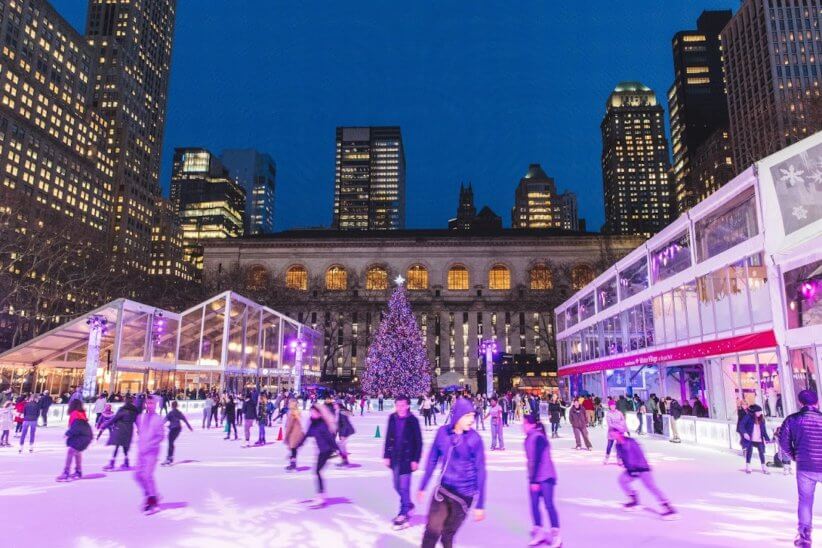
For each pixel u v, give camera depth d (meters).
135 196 180.75
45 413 29.58
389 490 11.91
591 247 100.75
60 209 141.38
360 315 102.94
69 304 86.69
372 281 103.88
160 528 8.41
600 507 10.13
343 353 101.69
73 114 149.00
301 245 104.81
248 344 52.69
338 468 15.59
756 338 21.36
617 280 39.38
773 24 109.31
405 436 8.80
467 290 102.50
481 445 5.92
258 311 53.16
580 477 13.97
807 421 7.31
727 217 24.30
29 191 130.38
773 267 20.61
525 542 7.70
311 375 70.69
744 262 22.72
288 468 15.02
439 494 5.74
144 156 188.50
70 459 13.20
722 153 138.50
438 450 6.17
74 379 46.19
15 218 63.88
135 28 186.75
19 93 128.88
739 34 120.81
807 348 19.19
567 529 8.44
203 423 30.77
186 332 46.09
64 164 144.25
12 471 14.69
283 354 59.75
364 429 31.30
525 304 98.94
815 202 19.62
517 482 13.27
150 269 193.12
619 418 16.66
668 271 30.92
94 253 76.19
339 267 104.62
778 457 15.48
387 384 53.41
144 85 191.88
